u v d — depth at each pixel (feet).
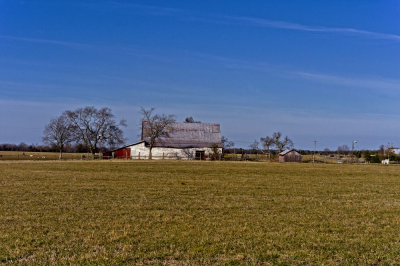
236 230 40.88
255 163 181.57
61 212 50.03
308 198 65.82
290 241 36.86
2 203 56.95
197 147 262.47
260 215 49.29
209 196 66.23
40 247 34.24
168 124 274.77
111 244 35.14
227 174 114.21
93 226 42.04
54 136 294.25
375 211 53.31
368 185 89.15
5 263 29.99
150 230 40.40
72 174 108.06
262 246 34.96
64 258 31.12
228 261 30.58
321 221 46.16
